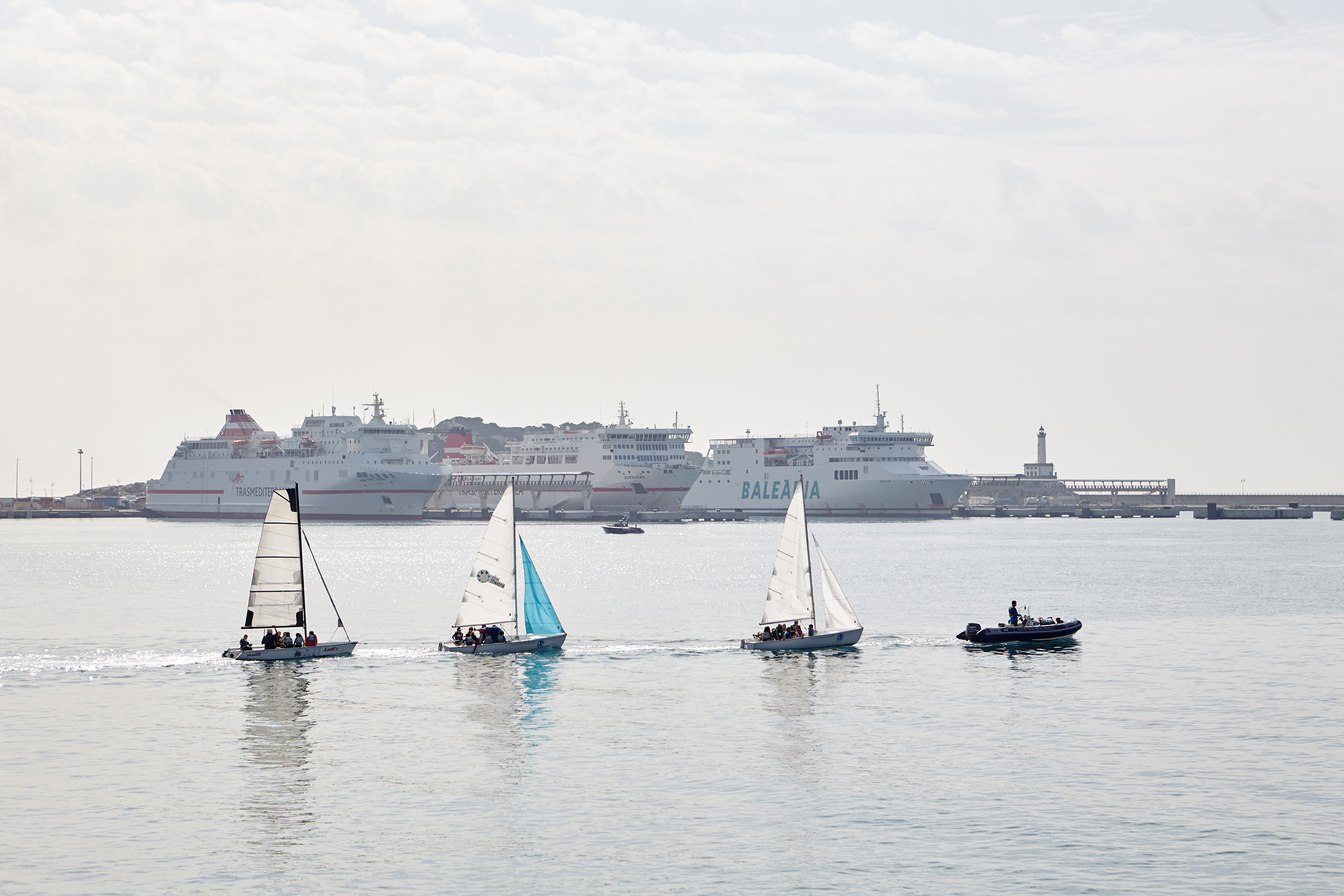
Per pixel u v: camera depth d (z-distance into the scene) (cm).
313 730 7606
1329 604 14750
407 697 8612
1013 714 8056
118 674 9512
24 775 6594
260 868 5272
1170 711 8169
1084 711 8156
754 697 8644
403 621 13288
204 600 15800
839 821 5853
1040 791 6297
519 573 19712
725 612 14062
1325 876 5178
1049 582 17962
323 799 6181
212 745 7244
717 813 5978
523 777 6575
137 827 5772
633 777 6581
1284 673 9569
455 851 5466
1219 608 14275
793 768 6744
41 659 10262
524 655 10450
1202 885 5100
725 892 5034
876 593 16338
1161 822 5825
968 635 11194
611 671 9650
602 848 5503
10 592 17050
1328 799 6153
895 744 7269
